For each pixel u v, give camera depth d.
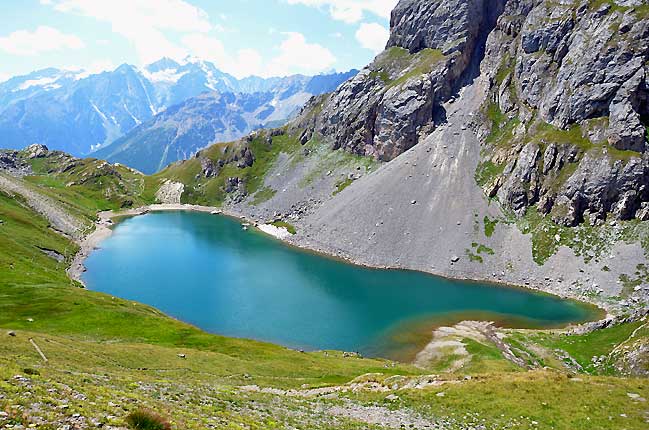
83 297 121.81
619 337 106.31
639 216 167.62
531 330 126.25
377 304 151.75
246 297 156.38
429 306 150.00
